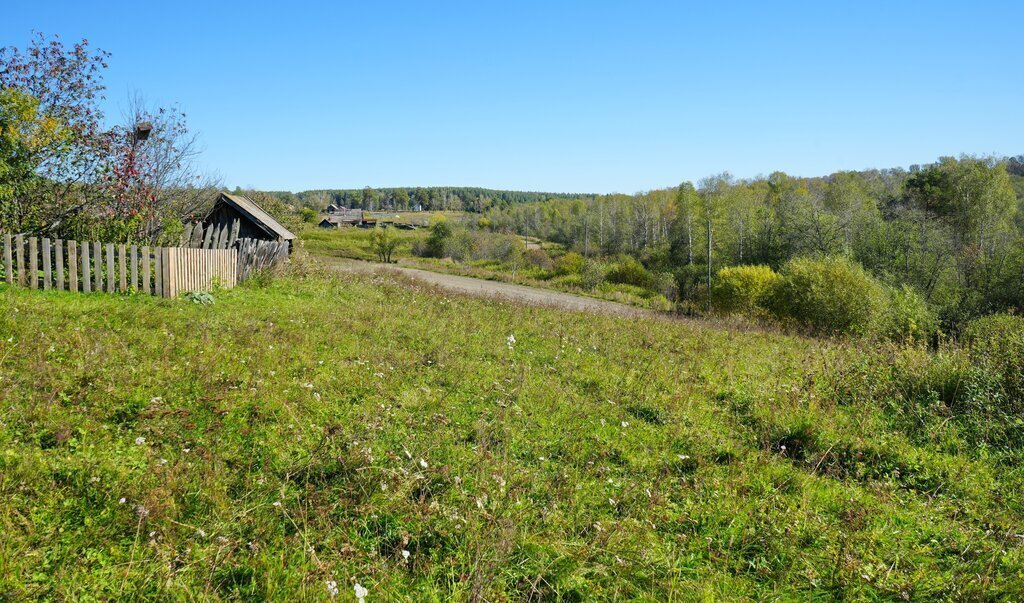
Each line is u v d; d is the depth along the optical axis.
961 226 51.94
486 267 63.62
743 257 57.12
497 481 4.55
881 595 3.82
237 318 9.46
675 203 85.69
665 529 4.44
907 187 62.12
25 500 3.64
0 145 11.41
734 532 4.41
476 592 3.31
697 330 14.95
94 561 3.28
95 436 4.54
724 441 6.26
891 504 5.08
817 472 5.82
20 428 4.46
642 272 51.75
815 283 25.34
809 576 3.92
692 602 3.60
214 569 3.29
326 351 8.05
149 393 5.40
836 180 72.75
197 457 4.45
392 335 9.61
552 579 3.68
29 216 12.09
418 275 40.28
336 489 4.31
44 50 13.75
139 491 3.86
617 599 3.58
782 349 12.33
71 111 13.78
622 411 6.92
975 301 35.78
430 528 3.98
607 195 109.44
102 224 12.92
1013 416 6.95
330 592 3.19
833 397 8.00
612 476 5.16
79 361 5.87
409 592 3.41
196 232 15.35
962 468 5.90
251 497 4.06
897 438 6.56
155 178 15.17
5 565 3.03
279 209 34.12
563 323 13.61
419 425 5.67
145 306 9.60
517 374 7.89
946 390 8.00
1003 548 4.36
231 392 5.74
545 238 106.44
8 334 6.59
